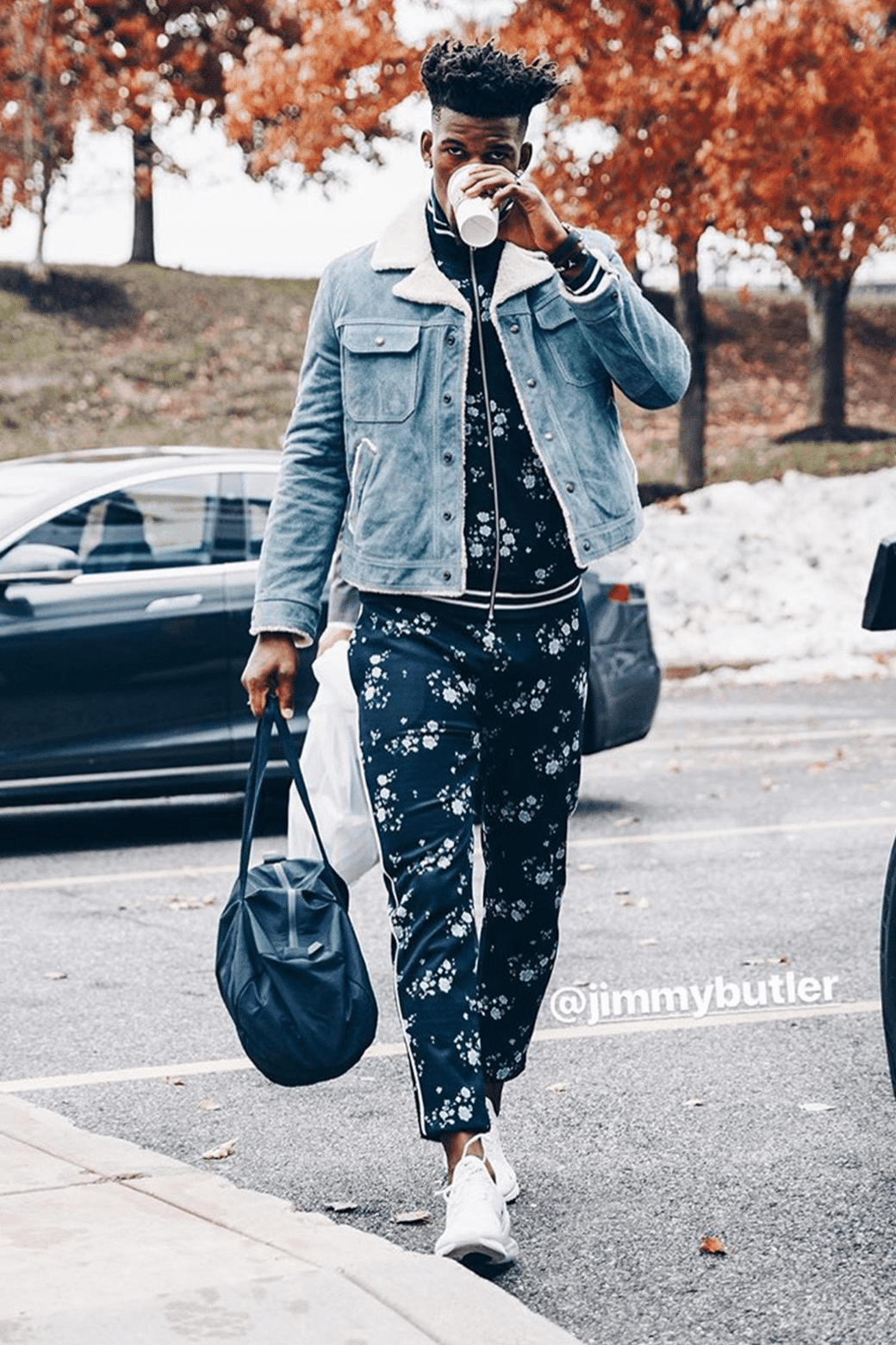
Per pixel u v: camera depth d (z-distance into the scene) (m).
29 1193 6.63
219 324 56.28
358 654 6.43
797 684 27.75
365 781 6.37
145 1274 5.68
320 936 6.40
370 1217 6.82
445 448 6.25
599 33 33.12
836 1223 6.66
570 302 6.17
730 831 15.37
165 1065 9.05
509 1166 6.91
